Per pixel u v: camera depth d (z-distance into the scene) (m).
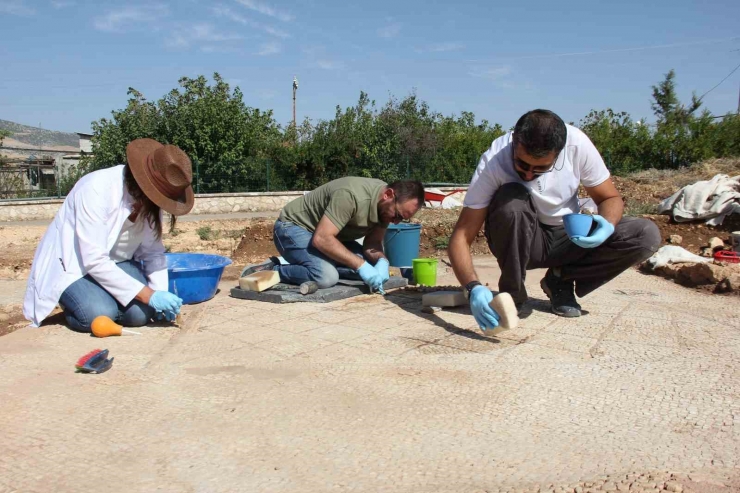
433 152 23.53
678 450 2.11
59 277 3.72
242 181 20.62
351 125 22.78
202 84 21.72
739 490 1.84
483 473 1.97
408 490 1.87
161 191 3.71
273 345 3.45
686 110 25.34
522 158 3.21
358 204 4.66
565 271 4.05
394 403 2.56
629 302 4.52
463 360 3.12
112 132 21.58
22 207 16.70
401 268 6.15
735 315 4.11
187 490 1.90
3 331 4.64
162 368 3.06
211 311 4.31
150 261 4.09
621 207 3.75
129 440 2.24
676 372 2.92
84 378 2.91
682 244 8.14
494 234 3.67
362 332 3.70
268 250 9.61
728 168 15.27
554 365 3.03
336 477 1.96
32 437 2.26
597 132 21.97
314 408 2.52
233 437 2.26
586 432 2.27
